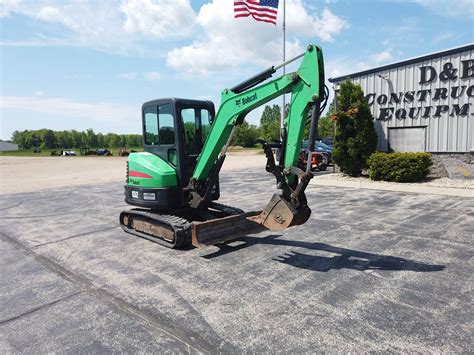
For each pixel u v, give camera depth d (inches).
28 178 772.0
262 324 135.9
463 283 167.9
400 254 210.7
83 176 794.2
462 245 224.2
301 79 182.7
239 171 808.3
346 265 195.8
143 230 266.1
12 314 149.9
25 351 122.9
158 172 244.2
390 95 559.8
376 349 117.7
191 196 243.8
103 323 140.4
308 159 182.1
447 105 501.0
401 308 145.1
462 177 495.2
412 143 544.4
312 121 179.2
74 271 198.2
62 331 135.2
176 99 240.8
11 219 345.1
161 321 140.4
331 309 145.7
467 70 478.6
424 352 115.4
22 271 201.0
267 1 563.2
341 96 572.7
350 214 319.9
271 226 194.1
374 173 526.9
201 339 127.0
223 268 196.2
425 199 382.0
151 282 179.2
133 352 120.5
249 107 208.8
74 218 343.0
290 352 117.6
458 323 132.6
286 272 187.6
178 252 227.0
